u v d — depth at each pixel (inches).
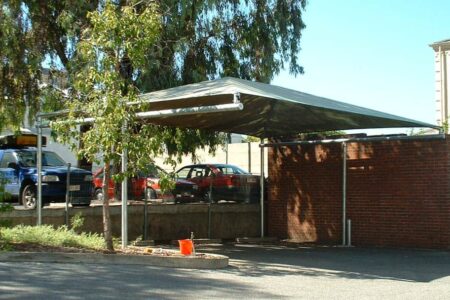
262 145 826.8
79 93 578.2
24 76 773.9
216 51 805.2
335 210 772.6
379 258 603.8
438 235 685.3
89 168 972.6
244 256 605.0
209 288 391.2
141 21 489.7
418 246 699.4
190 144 781.9
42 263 440.5
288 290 402.3
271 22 812.6
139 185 812.6
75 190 714.8
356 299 379.2
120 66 528.4
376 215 734.5
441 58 1280.8
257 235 826.2
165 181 502.9
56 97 708.0
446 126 1006.4
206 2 731.4
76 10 711.7
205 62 796.6
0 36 735.1
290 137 816.9
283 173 824.3
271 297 374.3
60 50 789.9
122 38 485.4
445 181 682.8
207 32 795.4
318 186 789.2
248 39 799.1
